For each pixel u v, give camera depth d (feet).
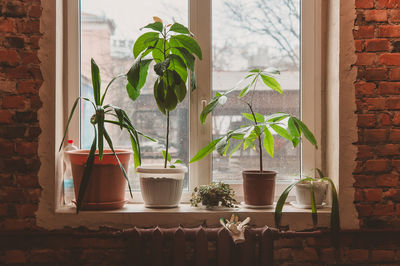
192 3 6.90
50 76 6.23
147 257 6.22
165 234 5.88
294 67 6.93
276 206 6.07
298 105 6.93
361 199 6.15
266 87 6.93
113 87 6.93
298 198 6.47
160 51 6.38
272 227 6.19
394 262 6.16
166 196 6.33
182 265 5.73
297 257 6.26
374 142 6.15
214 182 6.50
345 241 6.20
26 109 6.19
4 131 6.17
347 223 6.15
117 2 6.93
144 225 6.18
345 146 6.17
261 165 6.39
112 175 6.19
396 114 6.14
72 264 6.22
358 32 6.16
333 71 6.43
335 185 6.31
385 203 6.14
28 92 6.20
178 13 6.95
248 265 5.77
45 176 6.18
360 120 6.15
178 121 6.98
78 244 6.24
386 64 6.15
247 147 6.82
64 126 6.75
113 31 6.93
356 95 6.16
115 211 6.23
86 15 6.89
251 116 6.46
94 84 5.89
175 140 6.98
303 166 6.83
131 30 6.94
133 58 6.95
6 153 6.17
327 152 6.73
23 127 6.19
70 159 6.21
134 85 5.76
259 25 6.95
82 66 6.89
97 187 6.15
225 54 6.96
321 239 6.23
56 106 6.28
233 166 6.95
